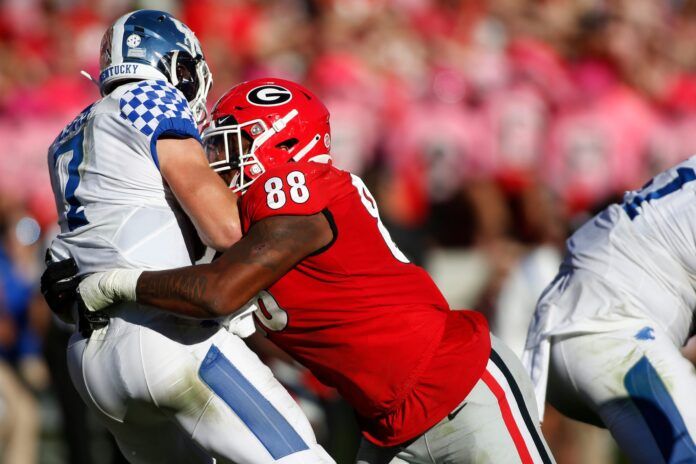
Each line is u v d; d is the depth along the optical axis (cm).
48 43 3159
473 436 1124
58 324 2048
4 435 2136
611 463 2261
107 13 3297
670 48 3259
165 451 1245
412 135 2906
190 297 1075
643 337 1288
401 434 1138
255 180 1128
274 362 1753
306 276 1116
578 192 2975
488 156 2939
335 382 1155
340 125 2873
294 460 1130
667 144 3111
